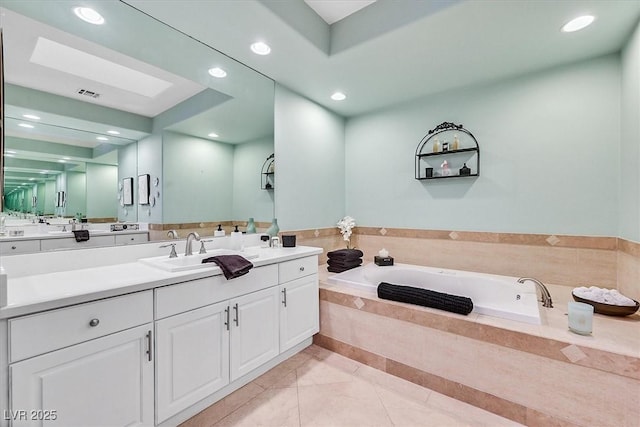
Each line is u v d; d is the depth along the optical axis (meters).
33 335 1.02
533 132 2.37
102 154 1.83
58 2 1.52
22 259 1.46
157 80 2.05
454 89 2.73
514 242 2.46
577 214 2.21
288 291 2.11
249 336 1.81
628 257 1.90
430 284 2.61
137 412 1.29
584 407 1.39
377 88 2.70
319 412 1.61
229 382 1.68
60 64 1.67
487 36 1.88
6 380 0.97
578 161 2.20
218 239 2.34
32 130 1.57
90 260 1.68
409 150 3.03
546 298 1.89
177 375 1.44
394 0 1.83
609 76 2.08
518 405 1.55
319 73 2.40
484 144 2.59
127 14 1.63
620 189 2.03
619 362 1.31
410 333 1.93
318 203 3.12
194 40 1.90
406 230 3.06
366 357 2.13
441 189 2.83
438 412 1.62
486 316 1.76
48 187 1.60
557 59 2.17
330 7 1.96
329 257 2.91
